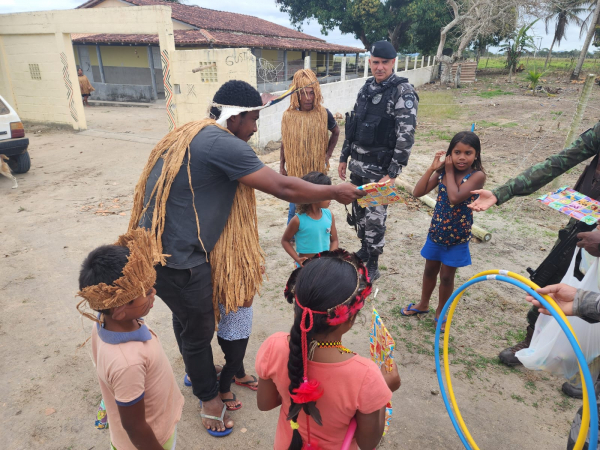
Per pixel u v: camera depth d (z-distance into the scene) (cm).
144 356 168
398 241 547
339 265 141
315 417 138
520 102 1897
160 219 225
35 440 265
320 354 145
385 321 384
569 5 3241
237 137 238
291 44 2480
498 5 2525
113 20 1134
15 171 849
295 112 495
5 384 311
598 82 2561
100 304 154
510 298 419
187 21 2142
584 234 217
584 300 172
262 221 613
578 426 194
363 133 427
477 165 326
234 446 262
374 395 142
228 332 263
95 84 2262
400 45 3612
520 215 631
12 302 414
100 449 259
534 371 324
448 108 1692
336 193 227
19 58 1359
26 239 555
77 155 1036
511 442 262
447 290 362
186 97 1106
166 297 238
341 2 3241
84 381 315
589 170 272
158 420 185
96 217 632
